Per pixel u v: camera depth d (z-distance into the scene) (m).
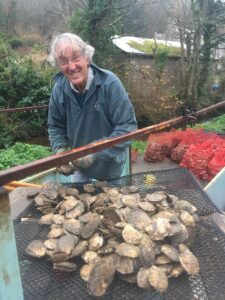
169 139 5.89
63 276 1.23
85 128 2.19
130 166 2.74
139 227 1.33
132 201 1.52
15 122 9.44
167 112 11.41
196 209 1.58
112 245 1.30
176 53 12.84
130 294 1.14
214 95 13.83
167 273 1.21
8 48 11.48
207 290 1.15
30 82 9.81
